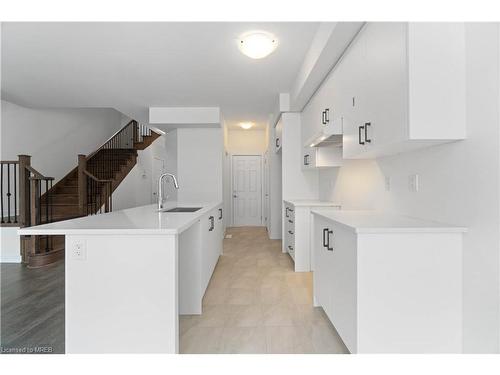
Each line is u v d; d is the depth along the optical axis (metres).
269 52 2.80
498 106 1.41
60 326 2.29
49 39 2.74
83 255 1.63
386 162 2.45
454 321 1.64
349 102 2.37
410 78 1.53
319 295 2.45
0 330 2.22
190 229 2.53
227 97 4.58
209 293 2.99
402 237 1.62
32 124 5.81
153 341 1.63
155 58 3.17
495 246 1.43
